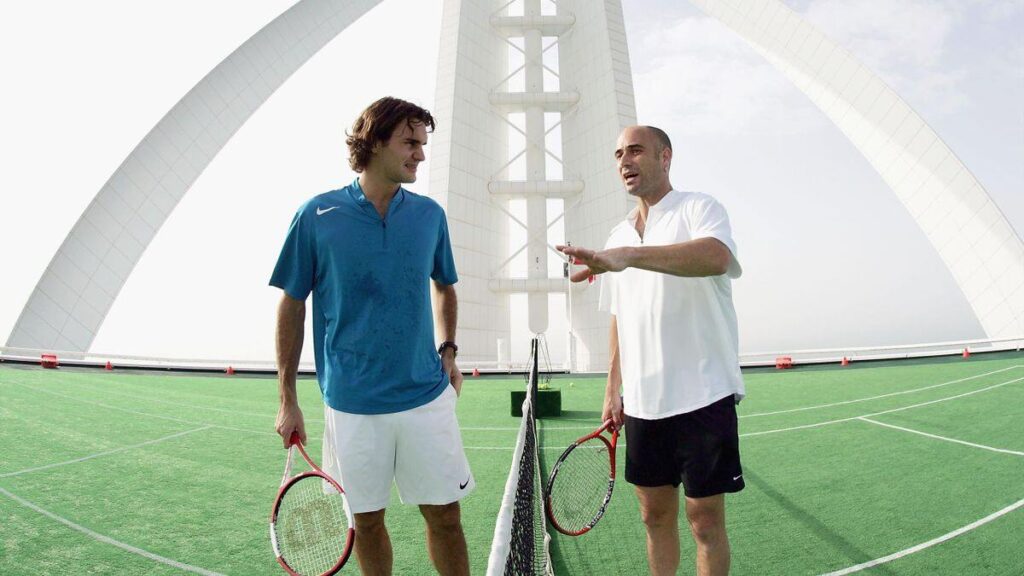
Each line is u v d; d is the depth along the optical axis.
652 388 2.80
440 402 2.71
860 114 38.44
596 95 40.09
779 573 4.00
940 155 35.31
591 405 12.45
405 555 4.37
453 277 3.05
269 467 7.23
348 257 2.52
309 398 14.18
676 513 2.94
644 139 2.85
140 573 4.19
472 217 38.66
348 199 2.59
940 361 18.88
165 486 6.35
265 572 4.23
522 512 1.93
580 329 37.75
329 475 2.64
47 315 31.28
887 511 5.22
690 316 2.76
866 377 15.50
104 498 5.89
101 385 14.18
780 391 13.55
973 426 8.70
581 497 3.52
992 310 34.16
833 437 8.42
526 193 38.09
